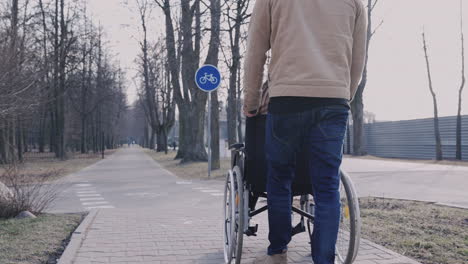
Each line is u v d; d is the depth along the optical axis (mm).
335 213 2758
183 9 22719
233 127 19297
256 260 3475
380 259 4363
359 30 3025
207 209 8227
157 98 57438
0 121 9234
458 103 29406
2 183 7336
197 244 5238
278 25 2924
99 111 53906
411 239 5230
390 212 7176
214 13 18047
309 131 2801
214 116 20438
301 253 4668
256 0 3086
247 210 3812
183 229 6145
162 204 9938
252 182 3721
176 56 26984
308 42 2799
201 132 26375
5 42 9062
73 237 5449
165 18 26094
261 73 3166
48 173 8008
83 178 17641
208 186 13727
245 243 5203
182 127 34219
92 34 33719
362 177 15766
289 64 2824
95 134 61906
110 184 14969
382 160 30125
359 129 36719
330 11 2842
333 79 2752
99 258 4602
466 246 4836
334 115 2754
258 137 3609
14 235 5625
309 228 4242
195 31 21188
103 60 45625
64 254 4621
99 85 45719
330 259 2736
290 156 2916
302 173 3201
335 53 2803
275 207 3096
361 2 3020
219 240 5445
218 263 4422
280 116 2850
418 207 7730
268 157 3014
